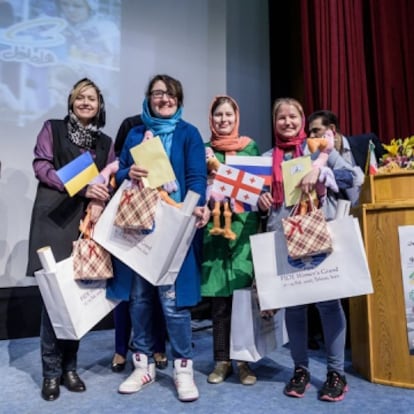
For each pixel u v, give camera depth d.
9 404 1.65
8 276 2.81
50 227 1.74
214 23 3.70
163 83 1.79
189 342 1.74
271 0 4.04
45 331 1.71
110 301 1.75
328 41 3.35
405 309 1.77
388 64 3.16
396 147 2.07
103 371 2.04
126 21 3.32
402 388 1.75
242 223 1.88
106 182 1.79
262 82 3.96
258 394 1.72
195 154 1.77
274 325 1.92
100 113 1.96
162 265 1.62
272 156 1.90
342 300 2.45
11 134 2.87
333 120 2.44
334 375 1.69
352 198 2.13
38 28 3.00
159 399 1.68
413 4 3.14
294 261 1.62
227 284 1.86
